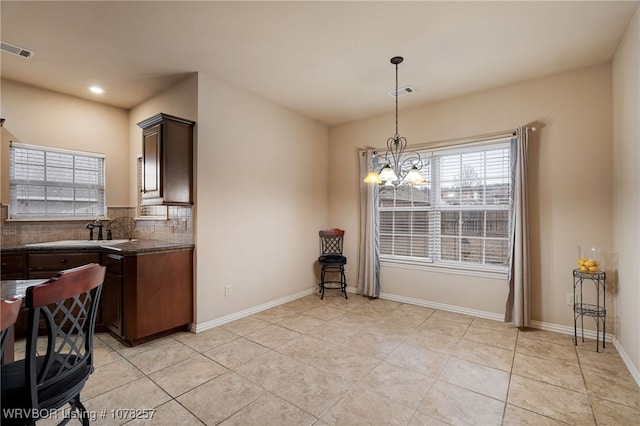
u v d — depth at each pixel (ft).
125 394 6.83
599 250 9.71
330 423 5.94
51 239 11.66
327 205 16.31
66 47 8.75
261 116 12.66
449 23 7.77
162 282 9.77
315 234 15.55
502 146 11.62
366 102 13.12
